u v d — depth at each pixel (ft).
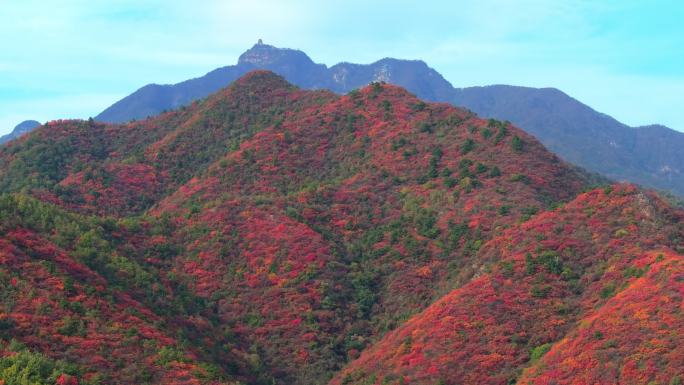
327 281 266.16
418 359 201.77
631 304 184.96
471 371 191.62
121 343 191.52
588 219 244.63
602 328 180.75
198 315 242.99
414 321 226.79
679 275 187.83
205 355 209.87
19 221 234.58
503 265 230.27
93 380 170.19
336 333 245.45
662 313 175.73
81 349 183.21
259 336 244.01
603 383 161.89
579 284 217.15
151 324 207.82
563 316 204.64
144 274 244.22
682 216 246.88
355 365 221.25
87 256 234.99
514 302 212.64
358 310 256.73
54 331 185.57
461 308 215.72
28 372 161.48
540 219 253.44
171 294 247.09
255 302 258.98
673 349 162.20
